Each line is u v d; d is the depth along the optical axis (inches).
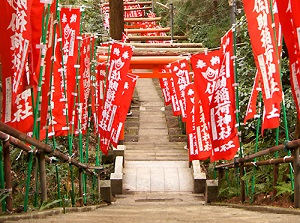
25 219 169.2
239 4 593.9
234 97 312.0
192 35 789.2
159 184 504.1
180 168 542.0
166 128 677.9
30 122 187.8
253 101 302.2
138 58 563.5
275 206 235.5
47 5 197.3
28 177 197.0
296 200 215.2
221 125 316.5
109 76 426.3
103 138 425.4
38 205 219.3
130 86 431.5
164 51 575.5
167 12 1090.7
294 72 184.7
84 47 360.5
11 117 177.9
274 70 227.3
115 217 200.4
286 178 279.0
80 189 312.8
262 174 296.2
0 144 173.3
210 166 518.3
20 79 174.9
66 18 310.0
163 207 342.0
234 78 310.2
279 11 187.2
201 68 348.8
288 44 186.1
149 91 892.6
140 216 210.5
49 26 207.6
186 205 387.2
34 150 205.3
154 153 586.2
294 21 178.1
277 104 226.7
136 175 520.7
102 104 434.3
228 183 398.0
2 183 172.1
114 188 476.1
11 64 173.9
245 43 441.1
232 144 315.9
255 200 293.6
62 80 289.3
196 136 401.1
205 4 739.4
